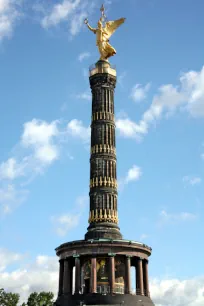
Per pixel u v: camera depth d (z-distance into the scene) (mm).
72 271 78000
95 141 84562
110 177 82000
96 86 88812
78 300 70688
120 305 69375
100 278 73812
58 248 78688
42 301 82875
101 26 92375
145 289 76375
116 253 74125
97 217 79000
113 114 87562
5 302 83500
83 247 74625
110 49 90812
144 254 77438
